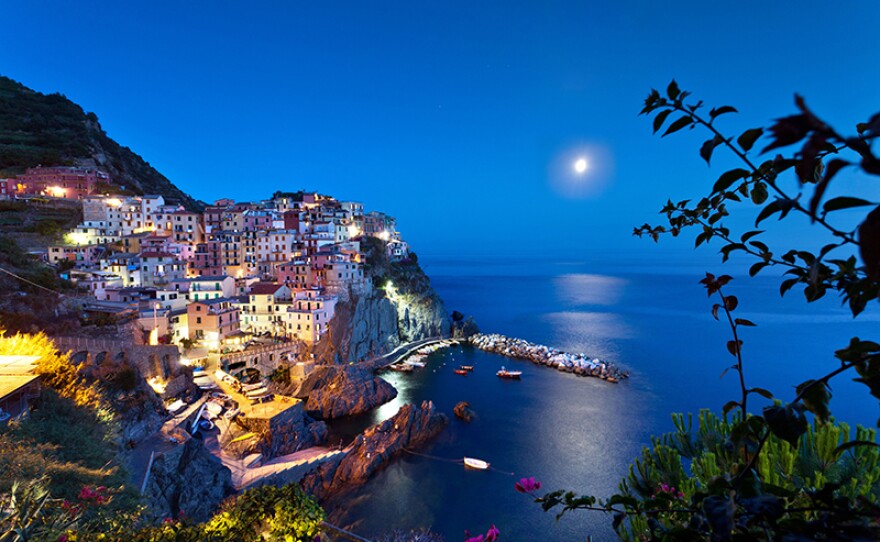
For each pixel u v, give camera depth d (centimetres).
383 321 10325
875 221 125
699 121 253
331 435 6291
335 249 10425
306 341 8338
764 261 286
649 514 318
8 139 11944
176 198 16325
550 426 6359
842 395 7038
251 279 9912
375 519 4284
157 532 990
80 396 3045
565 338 12156
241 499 1040
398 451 5503
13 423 2034
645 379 8525
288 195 15525
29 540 820
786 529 226
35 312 5691
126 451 3766
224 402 5991
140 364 5566
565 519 4253
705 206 363
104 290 7444
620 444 5809
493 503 4516
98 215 10031
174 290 8012
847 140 120
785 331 12475
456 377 8869
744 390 288
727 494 253
